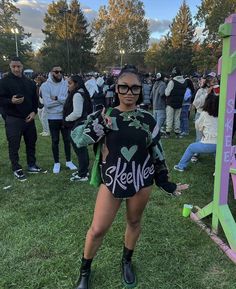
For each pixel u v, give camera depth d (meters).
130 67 2.08
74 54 48.31
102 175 2.15
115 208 2.17
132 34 52.94
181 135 8.04
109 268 2.64
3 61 43.66
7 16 47.53
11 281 2.49
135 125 2.05
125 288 2.44
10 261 2.74
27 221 3.43
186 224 3.31
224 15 27.33
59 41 49.25
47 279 2.52
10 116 4.59
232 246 2.80
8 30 46.56
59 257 2.79
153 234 3.12
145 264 2.69
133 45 53.28
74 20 49.75
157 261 2.72
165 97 7.78
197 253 2.83
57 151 5.03
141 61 54.78
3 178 4.77
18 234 3.16
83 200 3.94
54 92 4.78
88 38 51.00
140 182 2.13
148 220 3.40
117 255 2.80
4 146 6.84
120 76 2.04
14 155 4.68
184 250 2.87
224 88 2.74
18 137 4.64
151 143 2.13
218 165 2.94
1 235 3.14
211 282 2.48
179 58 47.22
